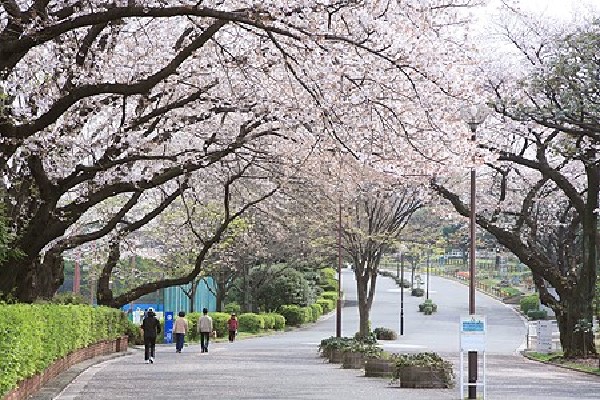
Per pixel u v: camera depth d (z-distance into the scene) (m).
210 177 34.44
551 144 34.44
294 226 49.31
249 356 35.78
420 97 19.25
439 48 18.69
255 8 15.78
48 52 21.97
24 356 14.77
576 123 30.97
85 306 29.25
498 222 39.28
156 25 24.56
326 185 33.06
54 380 20.38
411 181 26.69
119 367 27.94
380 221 43.44
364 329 44.50
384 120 19.89
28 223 23.17
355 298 93.12
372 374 24.91
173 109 24.75
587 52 29.48
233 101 24.12
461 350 18.94
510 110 32.25
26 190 23.95
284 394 19.48
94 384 21.34
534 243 37.75
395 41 17.83
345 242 44.31
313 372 26.75
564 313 36.78
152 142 24.45
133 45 24.16
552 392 21.50
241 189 47.09
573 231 40.16
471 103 20.00
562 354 37.09
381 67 18.17
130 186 24.66
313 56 17.06
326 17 17.59
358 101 19.25
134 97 25.81
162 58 23.69
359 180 27.30
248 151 30.28
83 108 23.03
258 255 60.78
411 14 18.59
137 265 58.25
